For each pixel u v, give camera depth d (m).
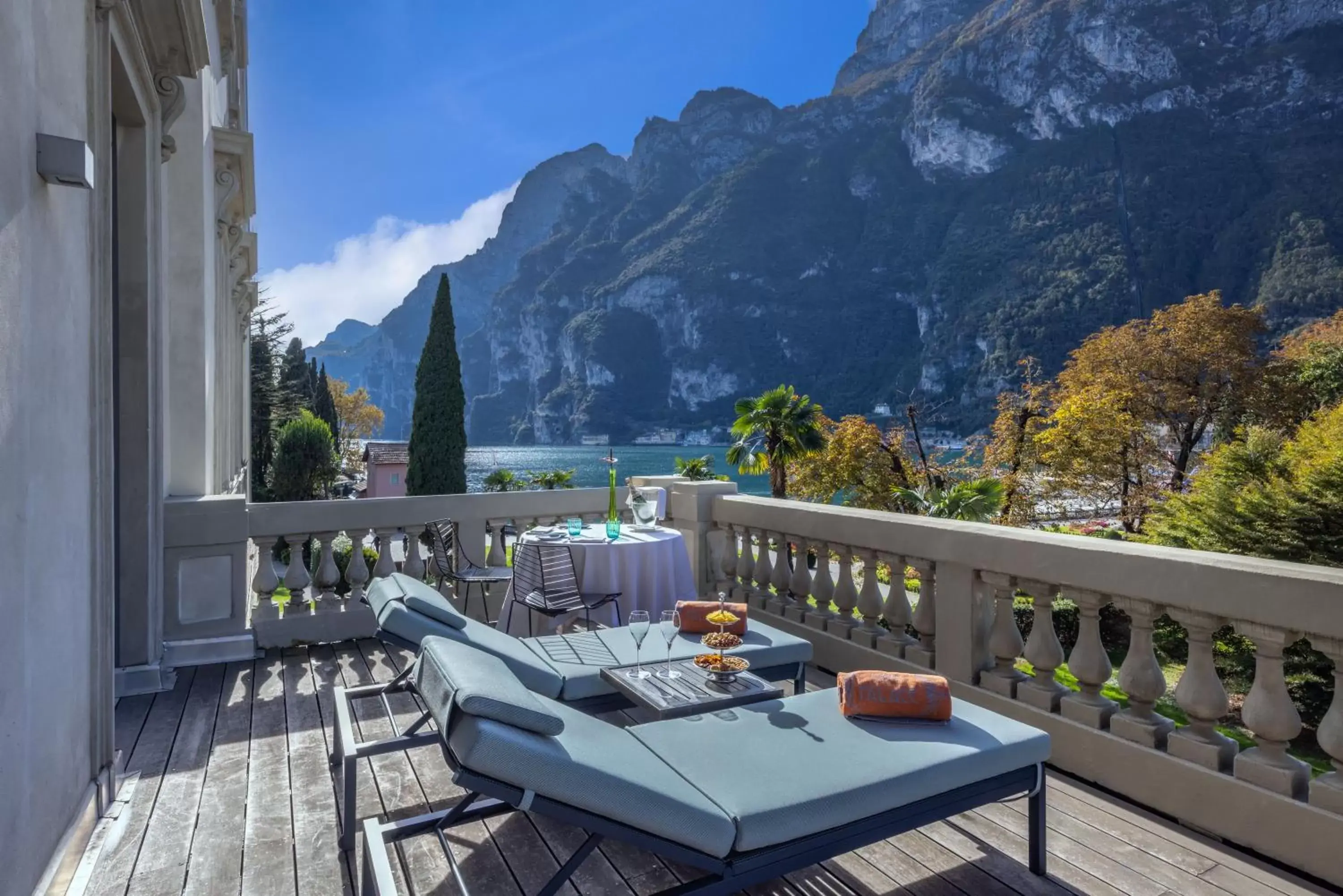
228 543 4.20
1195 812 2.36
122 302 3.61
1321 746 2.12
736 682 2.55
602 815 1.58
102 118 2.56
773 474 25.23
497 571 4.69
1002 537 3.06
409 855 2.11
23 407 1.80
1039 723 2.89
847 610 4.02
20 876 1.75
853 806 1.78
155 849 2.19
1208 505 13.67
